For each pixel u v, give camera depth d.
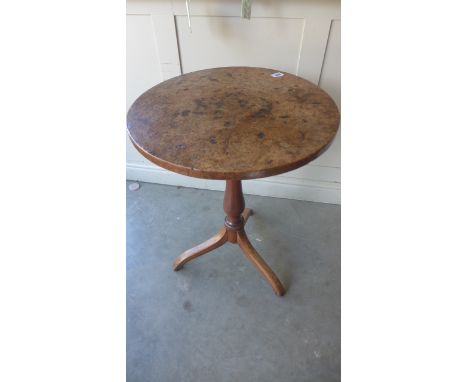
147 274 1.35
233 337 1.13
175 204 1.69
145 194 1.75
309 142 0.74
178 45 1.27
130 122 0.83
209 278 1.33
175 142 0.75
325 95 0.93
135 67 1.38
